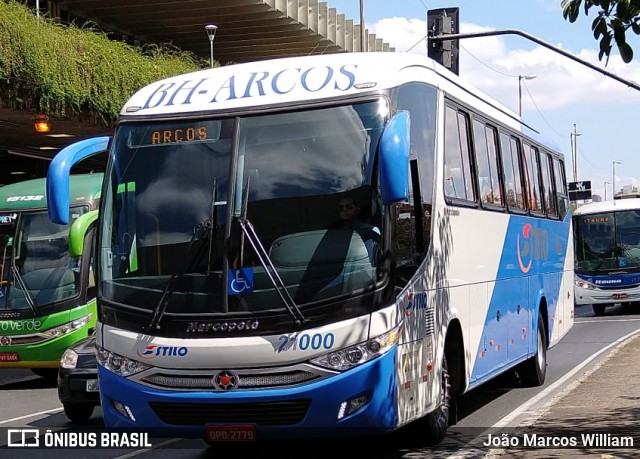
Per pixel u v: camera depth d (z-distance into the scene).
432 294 9.30
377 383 7.86
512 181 13.59
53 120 23.64
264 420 7.90
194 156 8.55
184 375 8.02
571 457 8.49
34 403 15.50
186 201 8.41
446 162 10.26
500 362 12.29
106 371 8.32
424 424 9.55
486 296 11.64
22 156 30.72
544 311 15.48
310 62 9.02
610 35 7.46
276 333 7.88
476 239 11.26
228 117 8.60
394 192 7.70
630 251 32.81
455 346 10.40
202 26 36.47
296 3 36.69
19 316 17.80
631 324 28.31
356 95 8.49
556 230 16.72
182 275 8.17
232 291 8.02
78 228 11.04
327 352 7.82
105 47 24.33
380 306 7.97
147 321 8.16
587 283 33.09
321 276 7.96
